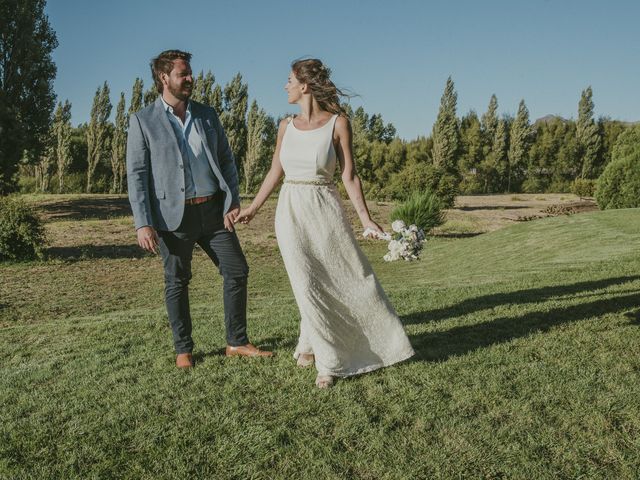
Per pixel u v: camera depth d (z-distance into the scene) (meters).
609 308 5.07
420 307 5.89
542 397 3.07
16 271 16.03
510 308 5.38
